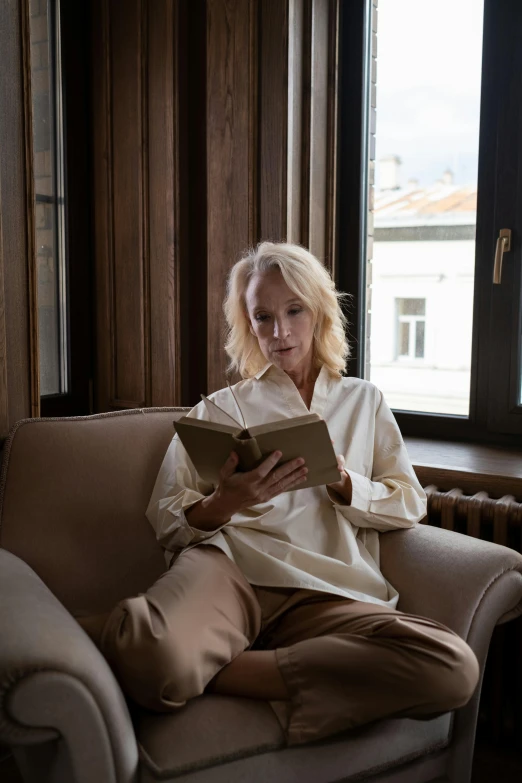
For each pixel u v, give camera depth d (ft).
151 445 5.75
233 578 4.65
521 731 5.81
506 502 5.82
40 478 5.40
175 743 3.76
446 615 4.57
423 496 5.41
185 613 4.18
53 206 7.53
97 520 5.40
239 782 3.81
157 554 5.46
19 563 4.80
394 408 7.87
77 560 5.27
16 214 6.26
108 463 5.57
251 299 5.30
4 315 6.12
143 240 7.62
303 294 5.24
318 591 4.75
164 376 7.72
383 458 5.45
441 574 4.75
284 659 4.08
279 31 6.98
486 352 7.22
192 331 7.85
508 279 6.99
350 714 3.92
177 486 5.18
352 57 7.59
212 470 4.54
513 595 4.60
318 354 5.61
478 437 7.36
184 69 7.49
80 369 7.89
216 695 4.13
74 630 3.84
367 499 5.08
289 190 7.18
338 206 7.80
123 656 3.93
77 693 3.50
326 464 4.34
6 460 5.48
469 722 4.49
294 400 5.40
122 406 7.89
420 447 7.14
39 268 7.40
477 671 4.02
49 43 7.33
